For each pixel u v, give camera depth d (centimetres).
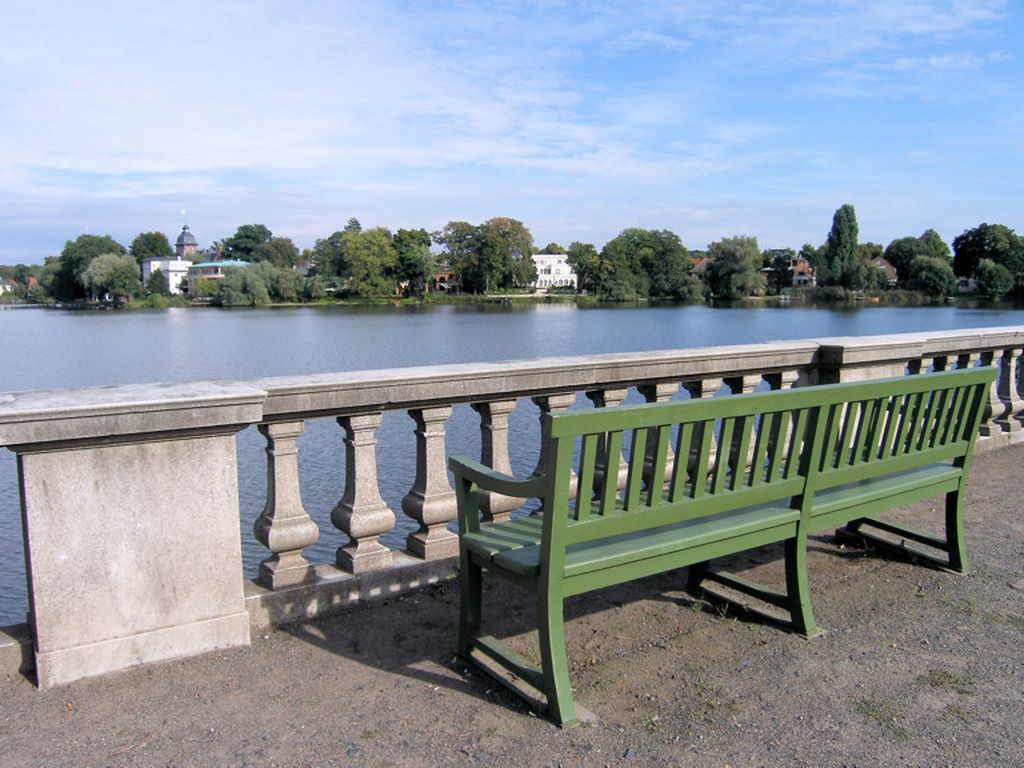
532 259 19525
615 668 369
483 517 500
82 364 5591
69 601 345
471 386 458
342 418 433
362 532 439
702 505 365
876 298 13525
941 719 326
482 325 9081
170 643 369
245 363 5538
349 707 333
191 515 369
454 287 18575
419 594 455
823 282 14412
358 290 16288
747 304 13775
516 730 316
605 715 328
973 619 423
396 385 430
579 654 383
